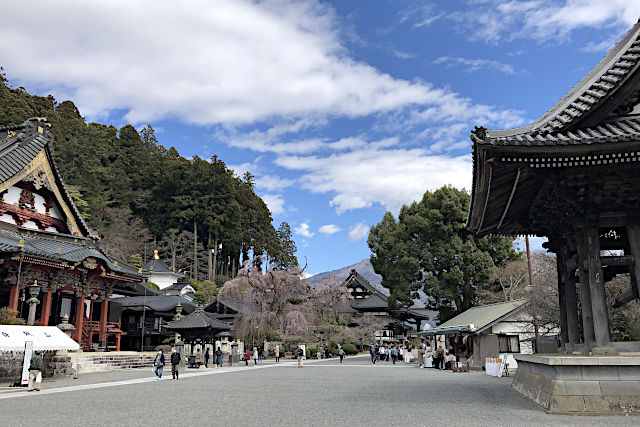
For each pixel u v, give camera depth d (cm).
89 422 943
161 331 4747
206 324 3538
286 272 5122
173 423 921
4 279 2756
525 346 2984
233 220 9875
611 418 880
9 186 3064
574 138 945
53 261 2852
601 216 1094
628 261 1070
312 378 2233
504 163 985
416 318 6675
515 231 1541
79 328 3159
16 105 7444
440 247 4678
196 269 9081
